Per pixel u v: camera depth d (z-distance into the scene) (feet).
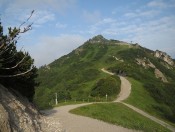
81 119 124.88
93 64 563.89
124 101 270.46
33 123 69.26
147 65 578.66
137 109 249.75
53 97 321.11
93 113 148.15
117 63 524.93
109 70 477.77
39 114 103.40
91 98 275.18
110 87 314.35
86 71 489.67
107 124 122.52
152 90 359.87
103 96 302.45
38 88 476.13
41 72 624.18
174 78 593.01
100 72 474.08
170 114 297.33
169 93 390.63
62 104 196.44
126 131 115.34
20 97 97.50
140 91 337.11
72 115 135.85
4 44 37.93
